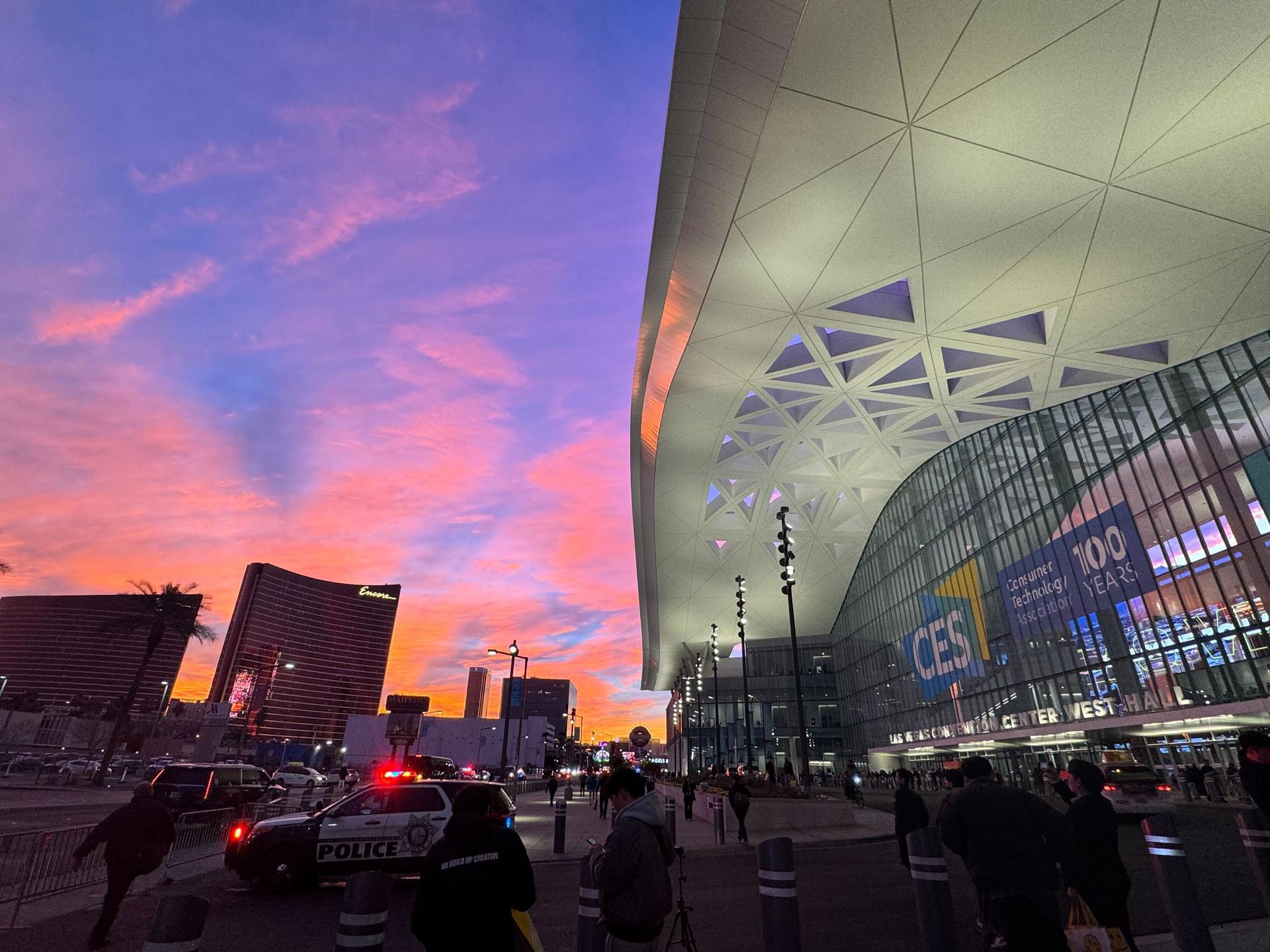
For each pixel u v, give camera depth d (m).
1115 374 29.27
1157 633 27.94
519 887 3.40
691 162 21.25
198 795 18.12
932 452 46.59
